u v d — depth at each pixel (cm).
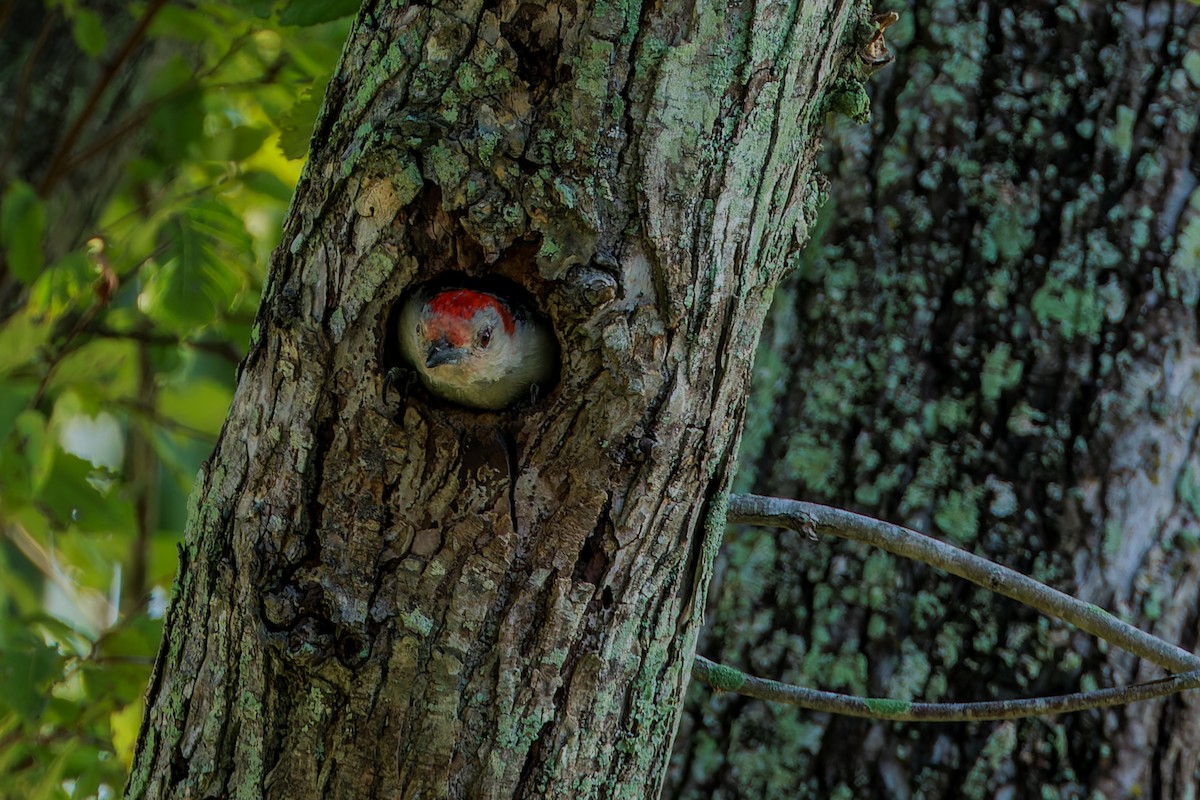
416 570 410
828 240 649
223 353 903
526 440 416
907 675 600
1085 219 618
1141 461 601
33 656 674
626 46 393
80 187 836
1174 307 611
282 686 416
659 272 401
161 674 448
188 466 904
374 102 411
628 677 428
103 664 709
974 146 635
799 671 614
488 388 507
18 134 814
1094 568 594
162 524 1065
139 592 956
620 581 418
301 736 416
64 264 686
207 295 690
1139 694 490
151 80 852
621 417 408
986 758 591
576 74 393
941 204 634
